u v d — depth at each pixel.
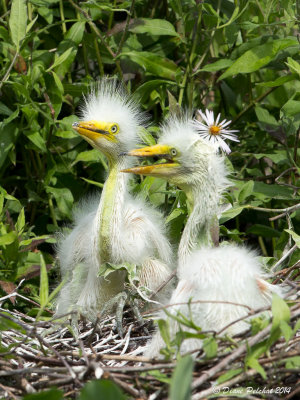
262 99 12.07
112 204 9.14
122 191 9.22
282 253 10.36
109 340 8.80
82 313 9.02
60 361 7.41
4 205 11.34
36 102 11.09
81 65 12.67
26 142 11.57
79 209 10.63
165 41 12.20
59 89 10.76
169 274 9.43
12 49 11.17
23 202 11.56
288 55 11.40
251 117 12.23
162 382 7.16
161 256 9.59
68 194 11.20
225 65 11.07
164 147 8.62
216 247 8.48
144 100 11.35
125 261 9.12
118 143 9.26
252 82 12.46
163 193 10.62
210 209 8.56
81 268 9.62
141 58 11.24
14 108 11.50
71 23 12.43
